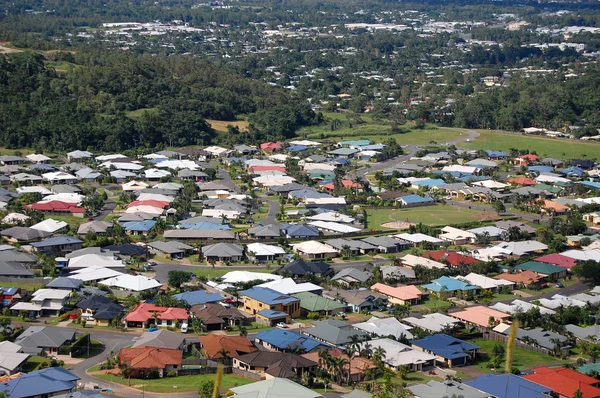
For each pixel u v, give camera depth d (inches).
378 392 4992.6
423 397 4940.9
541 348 6122.1
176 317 6254.9
